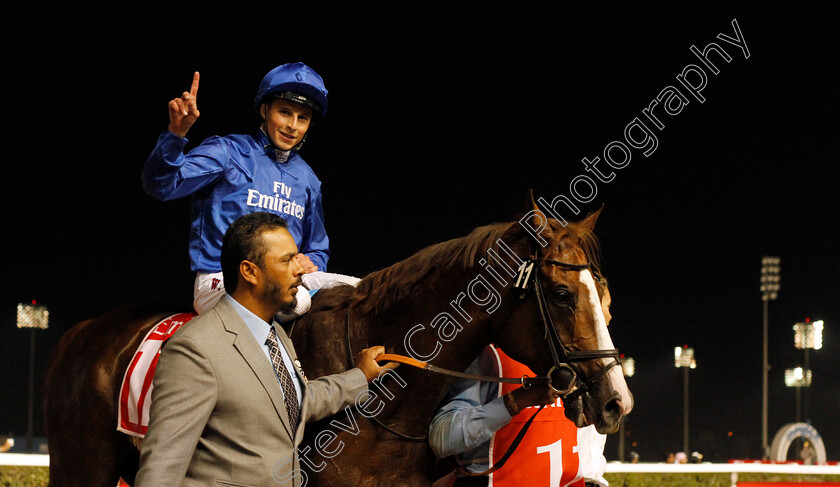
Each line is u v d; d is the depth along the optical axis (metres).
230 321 1.76
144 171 2.28
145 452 1.60
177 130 2.22
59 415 2.55
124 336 2.53
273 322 1.91
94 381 2.47
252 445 1.70
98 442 2.45
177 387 1.64
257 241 1.77
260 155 2.67
